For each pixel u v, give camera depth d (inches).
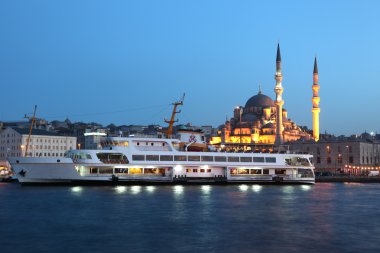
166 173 5324.8
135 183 5167.3
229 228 2536.9
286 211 3240.7
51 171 4913.9
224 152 5541.3
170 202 3639.3
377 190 5369.1
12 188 4697.3
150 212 3090.6
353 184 6875.0
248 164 5634.8
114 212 3075.8
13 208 3230.8
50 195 4045.3
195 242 2186.3
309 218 2928.2
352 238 2308.1
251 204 3602.4
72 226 2559.1
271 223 2716.5
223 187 5265.8
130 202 3604.8
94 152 4970.5
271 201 3843.5
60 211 3102.9
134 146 5172.2
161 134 5718.5
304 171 6028.5
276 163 5787.4
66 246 2090.3
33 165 4894.2
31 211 3095.5
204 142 5713.6
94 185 5022.1
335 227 2605.8
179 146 5536.4
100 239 2233.0
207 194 4335.6
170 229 2491.4
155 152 5211.6
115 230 2452.0
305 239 2274.9
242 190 4904.0
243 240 2239.2
